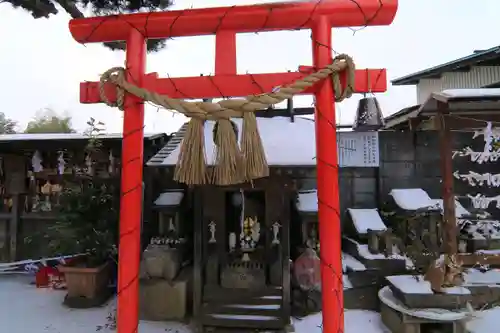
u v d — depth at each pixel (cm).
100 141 499
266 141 390
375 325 359
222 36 182
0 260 562
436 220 423
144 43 188
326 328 172
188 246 445
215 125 181
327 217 173
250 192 393
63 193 464
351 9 173
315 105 179
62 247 429
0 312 404
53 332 350
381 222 449
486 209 486
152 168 358
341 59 171
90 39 190
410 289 320
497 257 329
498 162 490
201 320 349
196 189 361
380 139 499
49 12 345
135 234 183
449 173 337
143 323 374
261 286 366
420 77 703
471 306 320
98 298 422
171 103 164
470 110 324
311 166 335
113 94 184
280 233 372
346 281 412
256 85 177
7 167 557
